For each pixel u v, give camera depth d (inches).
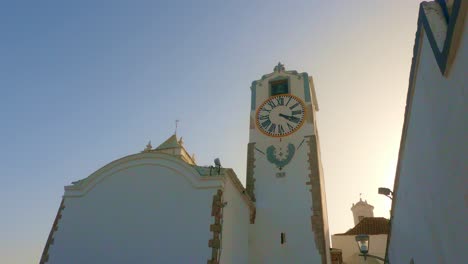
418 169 438.9
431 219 413.4
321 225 983.0
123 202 796.6
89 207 809.5
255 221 1038.4
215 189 768.3
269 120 1229.1
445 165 315.0
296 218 1013.8
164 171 812.0
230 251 792.9
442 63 268.1
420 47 340.5
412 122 431.5
